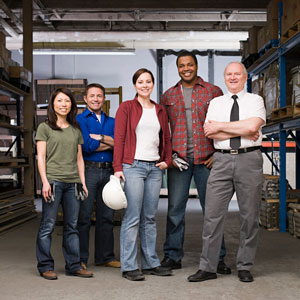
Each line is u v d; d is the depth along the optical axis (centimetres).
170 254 383
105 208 389
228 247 495
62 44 1171
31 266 404
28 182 808
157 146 355
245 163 337
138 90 350
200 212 837
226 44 1183
